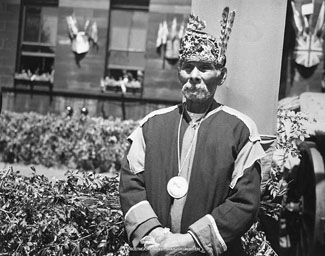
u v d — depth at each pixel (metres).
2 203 3.53
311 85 9.96
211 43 2.68
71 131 10.27
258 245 3.43
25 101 11.59
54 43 11.93
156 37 11.14
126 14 11.69
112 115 11.31
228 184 2.57
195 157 2.59
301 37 9.93
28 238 3.43
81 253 3.36
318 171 4.98
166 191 2.59
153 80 11.19
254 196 2.54
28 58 12.01
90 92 11.40
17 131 10.42
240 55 3.72
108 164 10.08
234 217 2.49
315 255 5.05
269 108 3.71
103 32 11.44
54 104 11.51
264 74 3.71
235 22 3.71
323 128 5.18
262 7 3.71
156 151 2.63
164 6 11.09
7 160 10.45
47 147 10.30
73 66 11.48
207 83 2.65
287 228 5.51
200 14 3.67
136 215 2.57
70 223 3.40
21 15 11.90
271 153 3.65
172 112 2.76
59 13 11.52
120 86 11.30
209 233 2.48
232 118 2.66
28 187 3.53
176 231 2.58
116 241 3.35
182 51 2.70
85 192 3.59
